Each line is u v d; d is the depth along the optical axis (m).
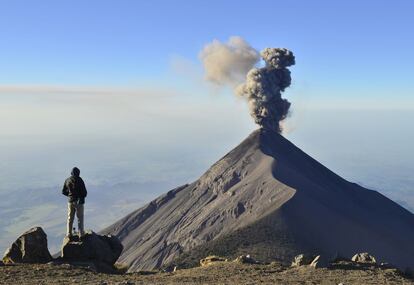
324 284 29.09
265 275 32.72
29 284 27.52
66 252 36.56
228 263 38.62
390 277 32.59
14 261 35.44
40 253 36.00
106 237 39.88
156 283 28.03
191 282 29.12
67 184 37.31
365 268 36.16
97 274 31.81
